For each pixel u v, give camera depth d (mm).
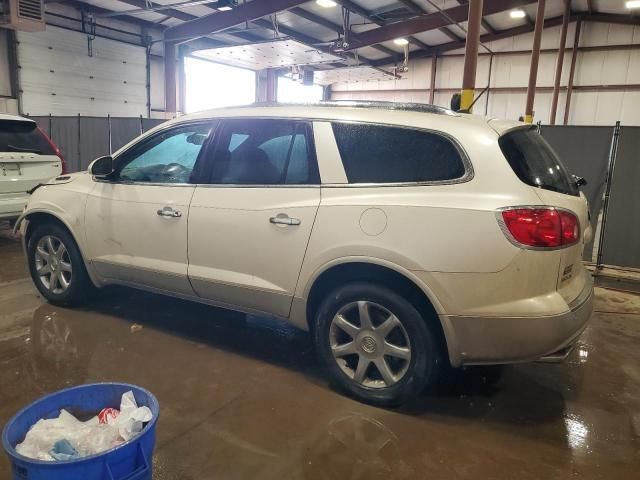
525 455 2361
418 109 2805
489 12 13398
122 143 10484
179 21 13492
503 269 2332
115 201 3594
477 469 2246
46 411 1889
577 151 6055
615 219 5941
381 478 2164
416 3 13562
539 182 2492
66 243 3936
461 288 2406
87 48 12102
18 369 3039
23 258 5785
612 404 2869
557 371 3273
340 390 2906
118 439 1731
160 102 14500
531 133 2885
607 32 16625
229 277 3100
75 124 10711
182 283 3348
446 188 2486
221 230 3094
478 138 2504
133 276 3609
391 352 2652
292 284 2869
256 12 11938
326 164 2797
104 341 3496
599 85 17000
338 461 2268
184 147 3402
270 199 2930
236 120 3189
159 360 3236
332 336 2818
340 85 22484
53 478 1504
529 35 17875
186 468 2188
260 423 2547
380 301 2625
